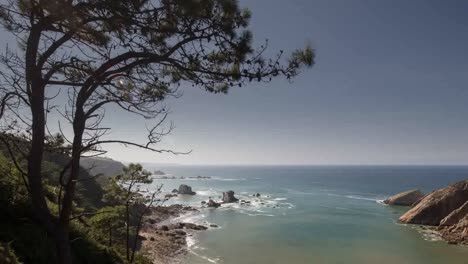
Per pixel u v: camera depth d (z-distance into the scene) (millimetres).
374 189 135000
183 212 73688
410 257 39656
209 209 78625
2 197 12766
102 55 6527
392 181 190625
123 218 34312
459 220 52031
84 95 6184
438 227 53812
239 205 85812
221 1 6691
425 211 59469
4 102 5402
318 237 49750
